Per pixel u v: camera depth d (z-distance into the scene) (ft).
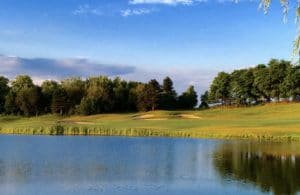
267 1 55.62
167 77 612.29
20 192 105.91
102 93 540.52
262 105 549.95
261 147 208.23
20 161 157.89
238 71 611.06
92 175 127.75
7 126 345.72
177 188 109.70
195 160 161.68
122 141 246.27
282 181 118.21
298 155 174.81
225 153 184.75
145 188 109.50
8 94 538.47
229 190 107.24
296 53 57.16
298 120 361.10
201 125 342.64
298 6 56.18
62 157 170.60
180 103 616.80
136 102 557.33
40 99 535.19
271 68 561.84
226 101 632.38
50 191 106.83
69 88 548.31
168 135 285.84
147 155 176.96
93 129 301.84
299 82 539.29
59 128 307.37
